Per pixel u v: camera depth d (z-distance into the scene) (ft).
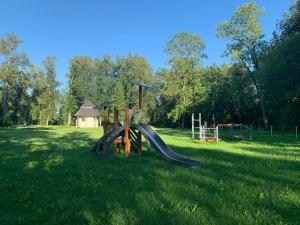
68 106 232.32
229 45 139.13
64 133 103.35
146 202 17.49
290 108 111.14
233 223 14.29
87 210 16.37
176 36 170.60
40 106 229.86
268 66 110.01
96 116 217.15
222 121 177.37
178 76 173.37
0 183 23.09
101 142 44.06
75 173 26.99
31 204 17.72
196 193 19.38
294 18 115.44
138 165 31.86
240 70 149.28
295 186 21.74
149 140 39.06
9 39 184.44
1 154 42.27
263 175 25.79
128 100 224.94
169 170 28.58
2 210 16.76
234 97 170.60
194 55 171.32
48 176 25.72
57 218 15.29
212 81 177.99
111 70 264.31
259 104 160.15
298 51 99.50
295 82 104.17
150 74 232.94
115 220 14.73
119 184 22.38
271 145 57.36
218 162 33.71
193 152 44.55
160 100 205.05
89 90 256.11
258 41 134.92
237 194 19.27
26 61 193.26
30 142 64.28
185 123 190.70
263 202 17.61
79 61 255.29
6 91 188.96
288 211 16.02
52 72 229.25
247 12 132.05
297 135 90.07
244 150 47.83
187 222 14.33
